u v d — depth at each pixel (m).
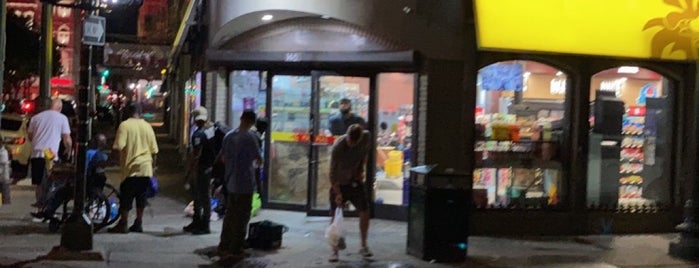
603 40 11.92
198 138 11.52
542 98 12.41
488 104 12.26
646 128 12.87
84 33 9.77
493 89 12.24
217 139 11.65
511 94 12.31
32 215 12.02
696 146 10.72
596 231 12.50
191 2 16.06
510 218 12.16
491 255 10.68
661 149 12.96
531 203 12.38
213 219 12.72
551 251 11.07
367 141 10.20
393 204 13.15
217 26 13.38
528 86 12.34
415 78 12.63
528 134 12.39
